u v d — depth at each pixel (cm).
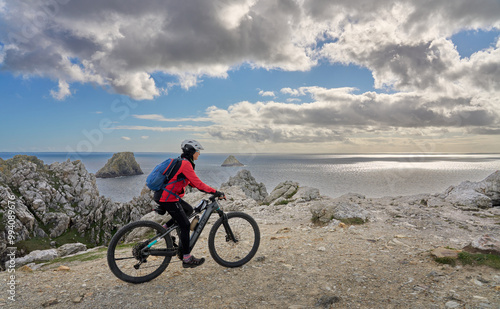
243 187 3322
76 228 4581
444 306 298
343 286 362
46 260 676
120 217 4931
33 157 5403
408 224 709
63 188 5112
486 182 974
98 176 14312
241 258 468
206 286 373
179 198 404
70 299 340
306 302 324
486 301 301
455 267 402
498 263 394
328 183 8800
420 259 446
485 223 704
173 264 463
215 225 444
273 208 1123
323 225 767
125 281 384
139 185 12062
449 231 642
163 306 320
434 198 995
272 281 385
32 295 351
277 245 561
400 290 344
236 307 316
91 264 511
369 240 579
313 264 447
